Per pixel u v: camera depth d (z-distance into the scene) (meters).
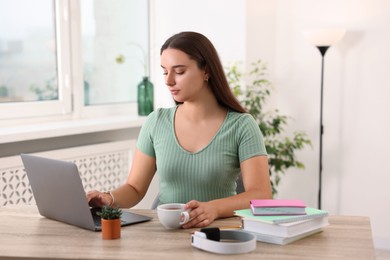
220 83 2.25
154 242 1.74
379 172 4.06
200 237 1.67
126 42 4.36
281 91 4.37
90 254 1.63
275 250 1.66
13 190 3.29
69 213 1.93
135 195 2.32
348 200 4.19
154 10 4.45
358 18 4.03
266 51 4.29
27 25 3.63
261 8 4.20
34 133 3.31
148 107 4.25
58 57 3.83
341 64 4.12
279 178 4.13
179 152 2.26
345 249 1.67
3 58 3.52
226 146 2.24
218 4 4.14
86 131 3.63
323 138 4.24
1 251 1.67
